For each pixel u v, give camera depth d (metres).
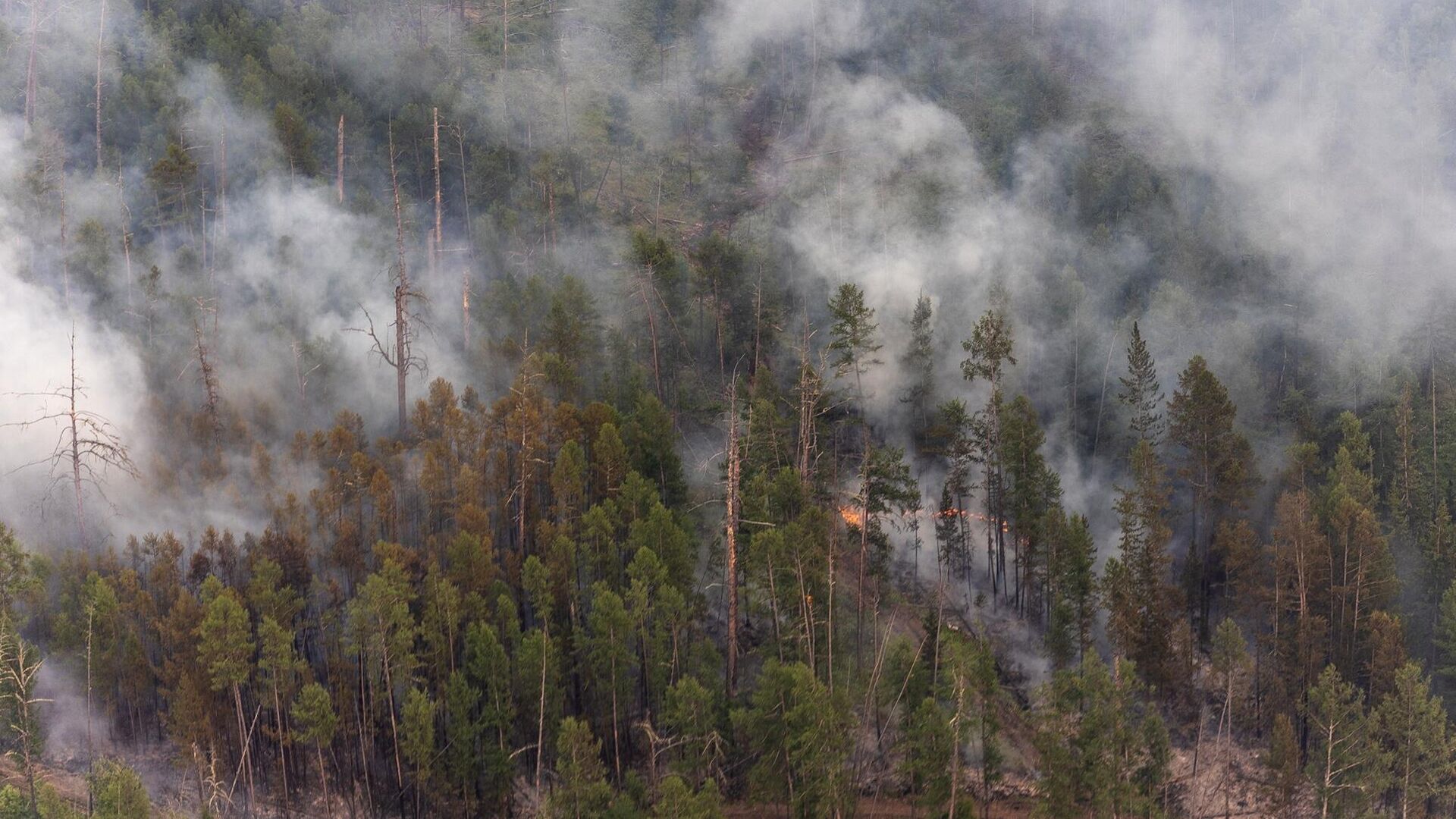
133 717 50.50
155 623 48.75
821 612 50.94
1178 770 56.12
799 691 44.44
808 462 57.84
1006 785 54.81
